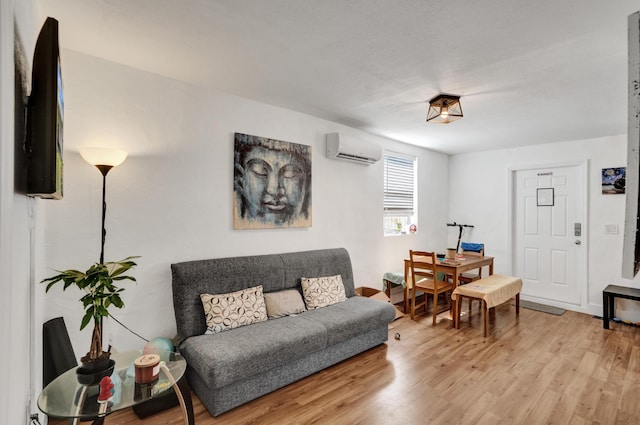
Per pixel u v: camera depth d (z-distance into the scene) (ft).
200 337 7.76
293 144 11.16
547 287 15.53
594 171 14.20
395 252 15.33
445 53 7.05
